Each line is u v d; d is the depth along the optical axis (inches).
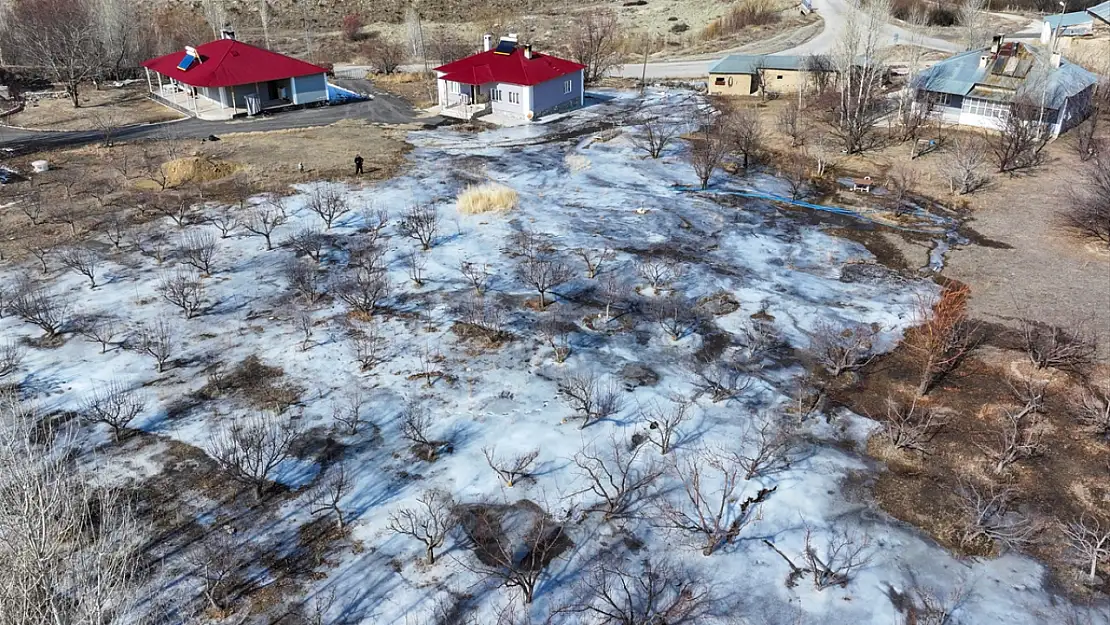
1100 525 591.5
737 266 1016.9
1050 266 1020.5
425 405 722.2
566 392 738.2
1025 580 546.9
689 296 928.9
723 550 566.6
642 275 976.9
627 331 853.8
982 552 569.9
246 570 542.6
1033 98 1445.6
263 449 650.8
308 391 741.9
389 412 711.7
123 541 478.0
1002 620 514.6
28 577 397.7
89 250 1045.8
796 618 512.1
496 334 836.6
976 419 716.0
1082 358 806.5
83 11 2300.7
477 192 1218.6
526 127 1715.1
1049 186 1293.1
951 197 1270.9
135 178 1349.7
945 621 512.4
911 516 603.2
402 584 533.3
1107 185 1116.5
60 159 1482.5
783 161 1446.9
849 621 511.5
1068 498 622.5
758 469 644.7
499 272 984.9
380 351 810.2
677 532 580.4
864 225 1170.0
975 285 973.2
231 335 839.7
